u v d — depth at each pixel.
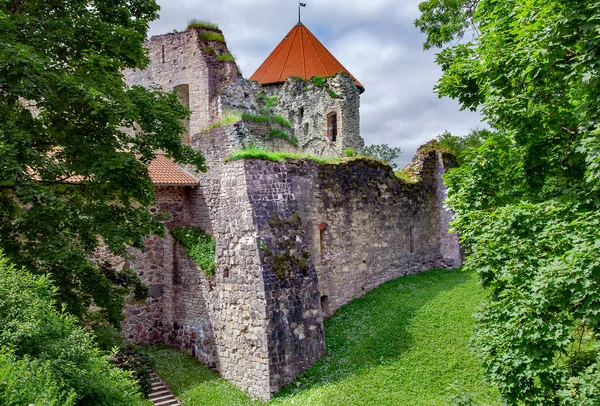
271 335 15.08
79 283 12.84
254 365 15.27
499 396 13.06
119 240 11.95
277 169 17.23
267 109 24.81
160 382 15.92
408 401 13.30
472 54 12.73
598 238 7.53
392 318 17.91
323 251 19.20
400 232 23.17
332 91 29.19
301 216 18.33
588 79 7.90
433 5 24.62
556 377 8.67
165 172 19.23
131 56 13.92
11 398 5.38
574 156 10.07
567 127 10.03
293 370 15.30
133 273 14.98
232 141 17.50
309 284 16.31
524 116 10.04
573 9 7.99
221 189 17.23
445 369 14.53
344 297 19.92
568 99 9.98
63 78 11.56
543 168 10.59
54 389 6.02
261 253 15.62
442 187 25.53
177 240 18.64
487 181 11.48
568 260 7.63
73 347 7.14
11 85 10.54
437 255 25.42
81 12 13.47
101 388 6.96
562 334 7.82
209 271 17.12
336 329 17.83
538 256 8.90
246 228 16.09
